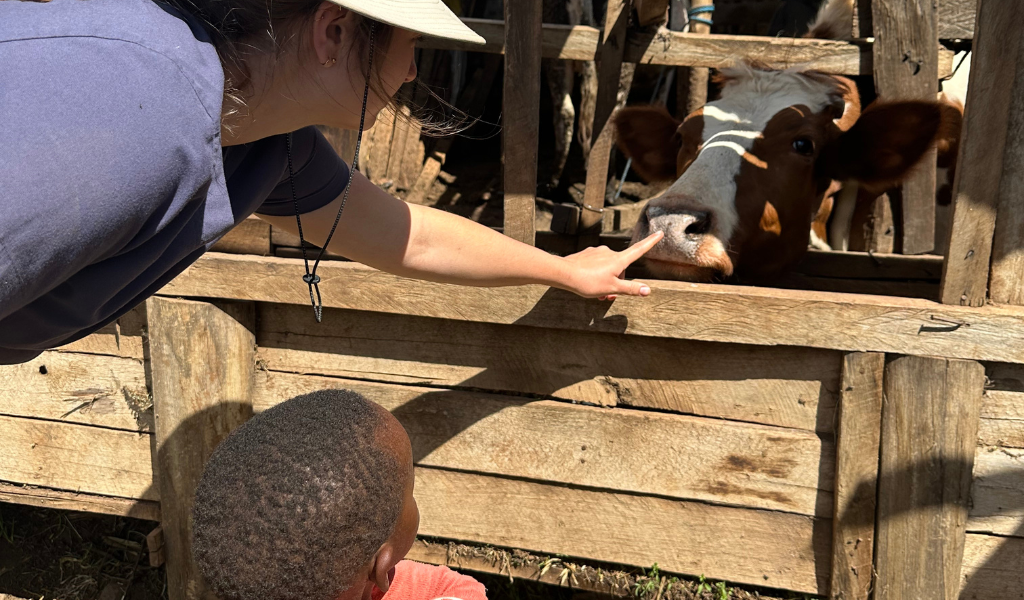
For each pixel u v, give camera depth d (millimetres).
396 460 987
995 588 1979
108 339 2469
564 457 2180
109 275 1086
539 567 2283
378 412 1022
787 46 2914
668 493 2135
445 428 2250
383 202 1671
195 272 2260
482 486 2273
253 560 905
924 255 2953
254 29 1078
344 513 917
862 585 2016
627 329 2025
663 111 3105
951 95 4020
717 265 2436
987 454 1923
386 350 2273
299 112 1202
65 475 2619
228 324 2305
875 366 1909
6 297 936
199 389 2336
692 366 2072
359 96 1197
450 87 6188
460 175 6145
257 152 1371
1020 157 1792
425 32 1103
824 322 1906
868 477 1969
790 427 2043
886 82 2867
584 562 2287
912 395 1890
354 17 1122
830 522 2051
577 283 1849
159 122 948
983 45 1716
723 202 2533
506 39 2105
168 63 961
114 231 972
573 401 2182
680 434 2086
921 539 1949
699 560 2170
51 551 3072
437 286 2105
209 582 940
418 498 2330
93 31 940
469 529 2316
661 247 2434
